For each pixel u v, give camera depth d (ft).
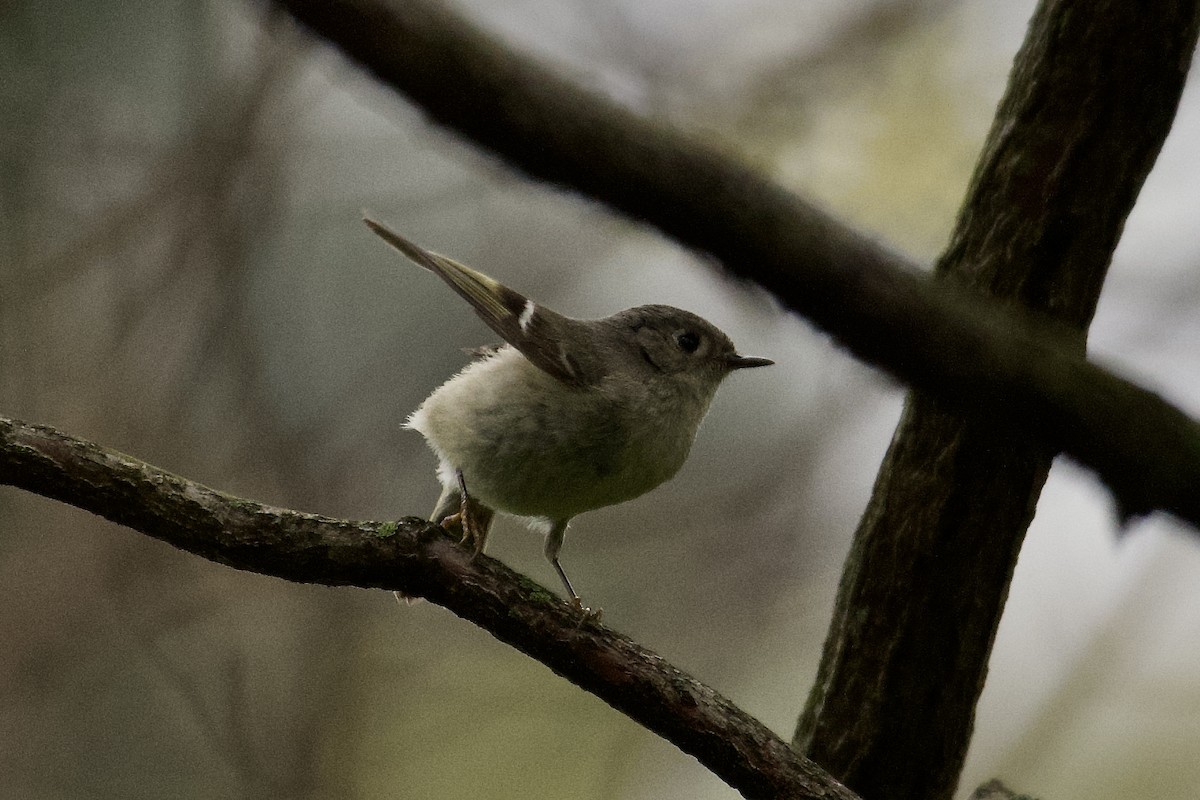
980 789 19.43
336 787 35.76
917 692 18.69
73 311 36.19
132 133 36.96
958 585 18.29
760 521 41.45
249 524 16.56
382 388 38.81
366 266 39.55
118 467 16.20
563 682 39.01
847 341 8.91
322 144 37.24
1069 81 16.26
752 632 40.57
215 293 36.19
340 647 37.22
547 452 24.39
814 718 19.42
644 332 26.40
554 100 7.55
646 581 40.91
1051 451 9.89
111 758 35.73
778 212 8.18
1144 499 9.71
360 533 16.90
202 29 35.99
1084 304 16.67
